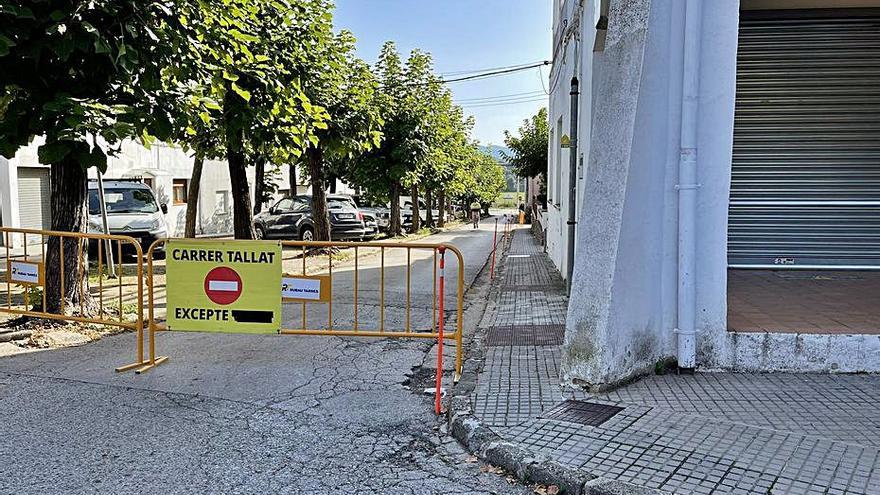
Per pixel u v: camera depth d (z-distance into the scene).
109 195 17.09
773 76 8.04
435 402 5.68
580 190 10.64
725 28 5.57
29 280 7.79
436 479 4.17
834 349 5.64
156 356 7.07
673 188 5.73
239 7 8.95
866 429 4.47
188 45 7.69
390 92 24.59
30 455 4.46
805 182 8.14
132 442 4.71
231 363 6.86
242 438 4.81
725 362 5.77
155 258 16.81
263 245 6.61
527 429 4.66
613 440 4.40
